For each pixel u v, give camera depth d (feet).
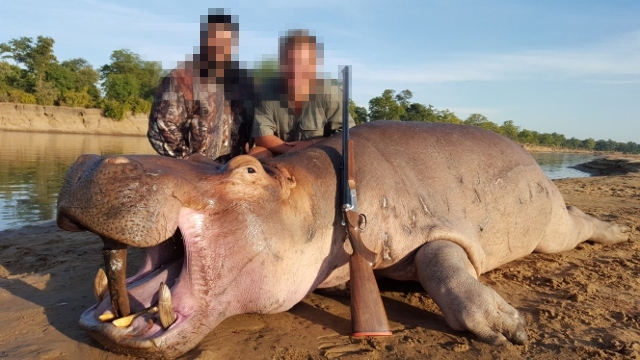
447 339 13.37
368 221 14.76
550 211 19.84
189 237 11.48
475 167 17.40
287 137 20.66
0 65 219.41
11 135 146.30
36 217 31.76
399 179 15.64
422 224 15.37
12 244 23.52
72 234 25.58
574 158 192.34
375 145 16.25
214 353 12.09
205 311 11.53
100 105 219.20
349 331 13.71
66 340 12.69
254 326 13.78
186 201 11.19
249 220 12.19
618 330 14.20
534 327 14.28
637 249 23.41
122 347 10.75
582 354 12.62
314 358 12.13
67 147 108.27
